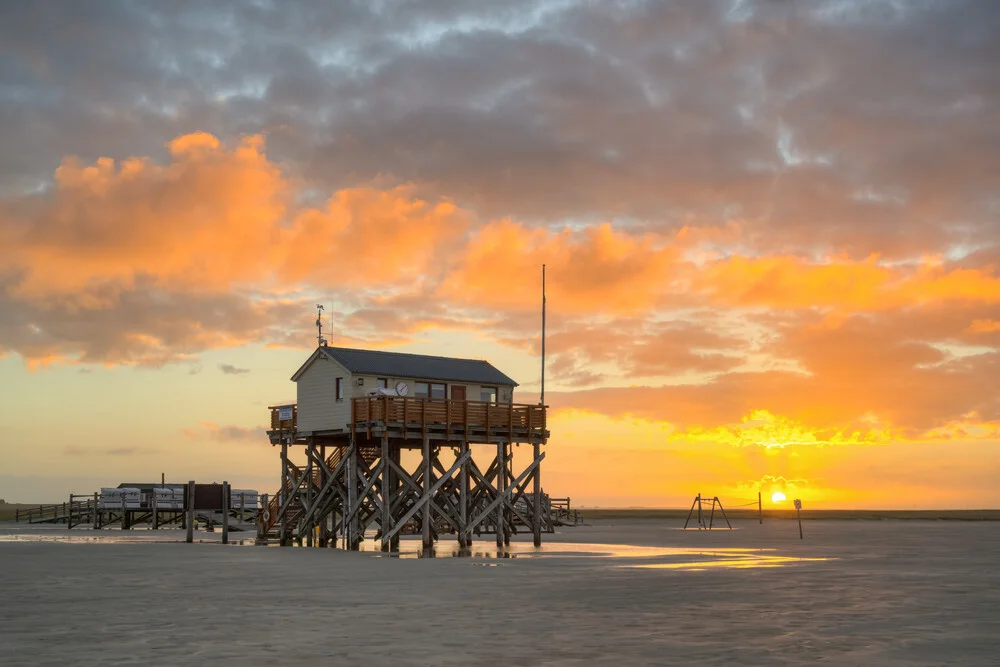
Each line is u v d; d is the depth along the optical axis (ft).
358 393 185.88
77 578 122.83
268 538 217.56
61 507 424.05
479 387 199.52
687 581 119.24
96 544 199.00
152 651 69.51
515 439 194.18
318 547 188.96
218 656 67.62
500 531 192.24
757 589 109.50
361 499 181.68
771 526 408.87
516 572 131.54
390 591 107.24
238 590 108.58
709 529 350.02
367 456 198.90
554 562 151.02
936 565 148.36
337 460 198.08
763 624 81.92
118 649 70.33
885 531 334.03
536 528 198.29
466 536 189.26
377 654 68.28
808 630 78.74
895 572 133.69
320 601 98.12
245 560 152.25
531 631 78.23
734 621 83.66
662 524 442.91
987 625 81.41
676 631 78.23
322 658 66.90
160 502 287.69
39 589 110.01
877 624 81.97
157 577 123.95
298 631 78.33
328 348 190.60
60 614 88.89
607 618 85.51
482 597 101.55
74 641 73.82
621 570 135.64
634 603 96.17
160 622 83.41
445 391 194.90
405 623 82.58
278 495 211.61
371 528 291.58
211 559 154.51
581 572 131.85
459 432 186.91
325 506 196.03
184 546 191.31
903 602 97.25
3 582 118.01
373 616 86.84
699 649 70.13
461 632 77.71
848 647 70.95
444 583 116.26
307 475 195.83
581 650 69.77
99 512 297.12
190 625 81.66
